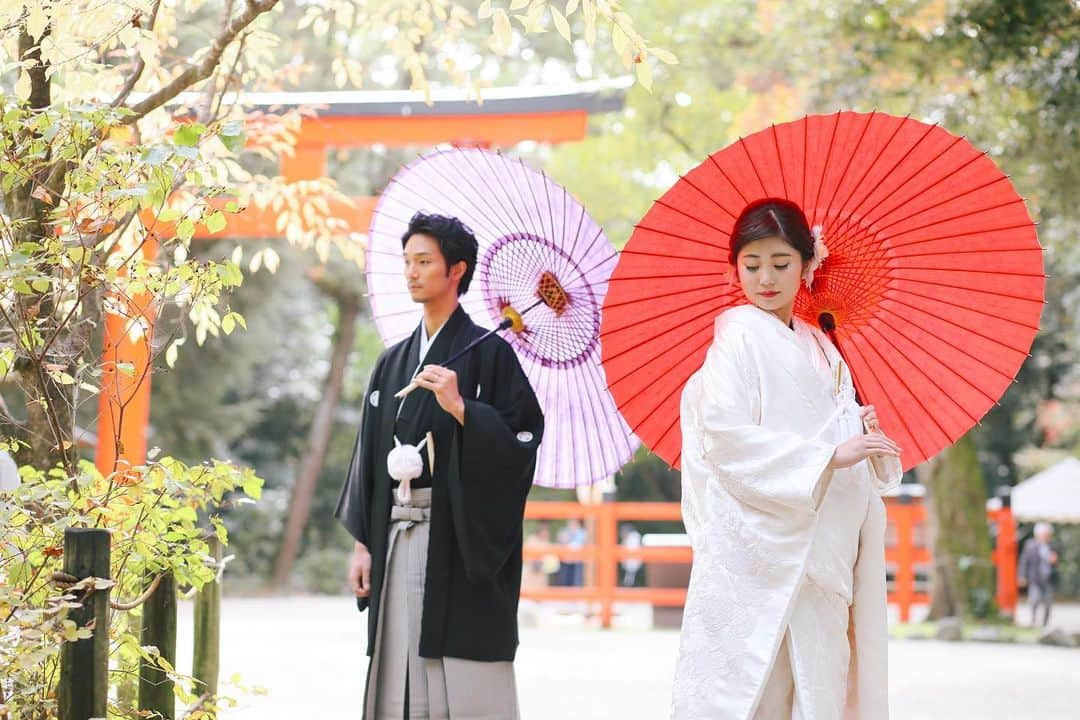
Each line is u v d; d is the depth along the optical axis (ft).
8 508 14.15
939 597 66.13
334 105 40.75
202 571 16.14
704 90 65.57
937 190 13.78
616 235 70.85
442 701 14.76
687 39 62.59
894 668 44.19
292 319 101.96
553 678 38.19
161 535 15.92
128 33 17.39
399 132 41.27
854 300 14.53
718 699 12.92
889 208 14.01
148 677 16.83
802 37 54.54
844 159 13.75
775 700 13.14
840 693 13.23
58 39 16.94
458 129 41.60
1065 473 77.10
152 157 14.28
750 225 13.70
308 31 55.83
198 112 20.94
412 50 24.82
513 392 15.55
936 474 66.64
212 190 15.25
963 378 14.37
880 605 13.67
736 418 13.21
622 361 14.70
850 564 13.48
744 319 13.74
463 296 16.61
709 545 13.32
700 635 13.15
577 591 61.52
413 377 15.55
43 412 17.26
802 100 55.42
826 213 14.19
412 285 15.39
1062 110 49.03
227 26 19.35
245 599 86.48
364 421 15.87
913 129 13.43
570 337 16.46
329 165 80.23
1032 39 47.57
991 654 50.57
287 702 31.07
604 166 70.18
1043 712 32.94
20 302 15.08
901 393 14.66
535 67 74.08
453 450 14.76
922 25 49.16
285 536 100.53
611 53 64.49
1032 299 13.87
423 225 15.38
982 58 48.32
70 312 15.65
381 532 15.19
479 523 14.73
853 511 13.56
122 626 16.99
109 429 34.45
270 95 31.40
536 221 15.89
